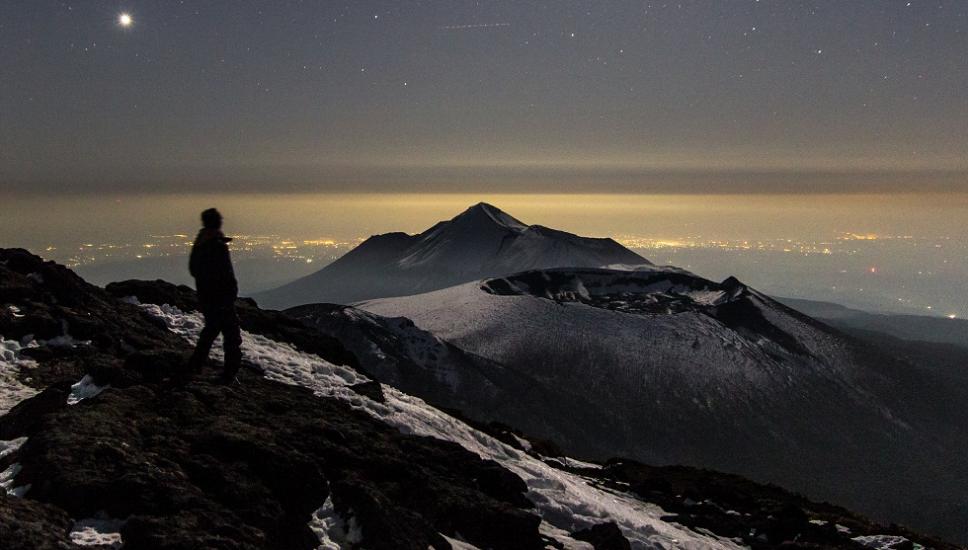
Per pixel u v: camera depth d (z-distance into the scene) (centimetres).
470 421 3058
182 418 1376
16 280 1977
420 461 1675
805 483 16600
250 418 1484
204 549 941
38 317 1772
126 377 1535
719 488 2978
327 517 1211
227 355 1617
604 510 1905
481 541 1414
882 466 17825
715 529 2291
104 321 1983
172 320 2292
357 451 1531
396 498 1393
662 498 2630
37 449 1107
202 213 1555
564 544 1555
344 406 1944
